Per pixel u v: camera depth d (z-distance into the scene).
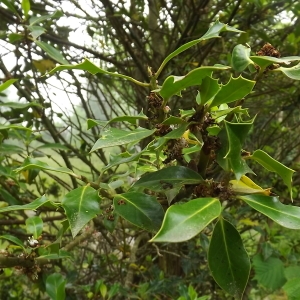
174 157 0.37
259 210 0.29
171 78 0.30
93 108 1.62
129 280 0.88
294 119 1.36
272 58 0.31
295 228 0.28
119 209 0.34
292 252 0.96
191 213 0.25
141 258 1.04
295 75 0.32
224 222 0.31
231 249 0.30
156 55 1.10
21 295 1.08
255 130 1.28
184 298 0.61
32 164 0.36
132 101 1.31
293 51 0.96
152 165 0.52
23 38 0.65
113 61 1.06
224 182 0.32
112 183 0.42
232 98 0.31
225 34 1.01
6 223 0.74
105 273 1.01
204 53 0.99
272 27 1.18
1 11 0.82
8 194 0.62
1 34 0.70
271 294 1.07
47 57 1.01
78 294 0.88
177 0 0.99
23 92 0.87
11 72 0.89
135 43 1.09
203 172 0.35
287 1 0.95
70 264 1.15
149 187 0.35
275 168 0.31
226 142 0.33
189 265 0.97
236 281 0.30
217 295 1.05
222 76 1.09
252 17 1.02
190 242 1.04
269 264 0.77
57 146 0.68
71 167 0.92
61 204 0.32
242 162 0.30
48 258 0.48
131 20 1.03
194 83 0.31
